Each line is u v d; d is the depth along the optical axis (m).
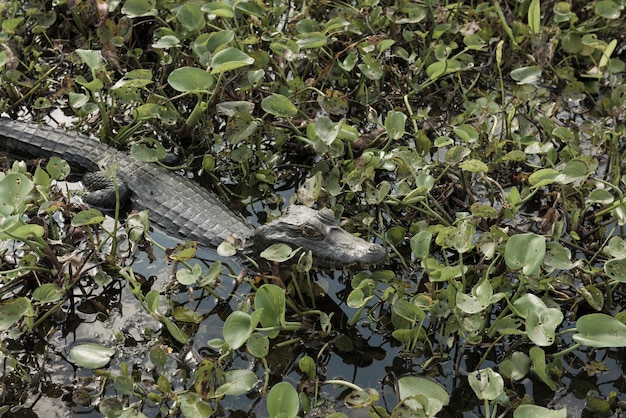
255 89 5.73
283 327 3.93
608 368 4.03
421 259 4.61
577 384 3.93
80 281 4.53
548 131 5.38
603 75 6.33
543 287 4.12
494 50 6.40
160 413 3.71
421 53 6.33
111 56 5.93
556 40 6.02
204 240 4.82
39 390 3.88
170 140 5.59
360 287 4.03
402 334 3.99
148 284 4.52
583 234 4.75
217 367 3.67
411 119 5.58
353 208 5.04
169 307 4.36
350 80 6.02
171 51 5.89
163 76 5.96
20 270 4.30
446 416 3.76
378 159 4.84
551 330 3.61
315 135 5.05
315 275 4.61
